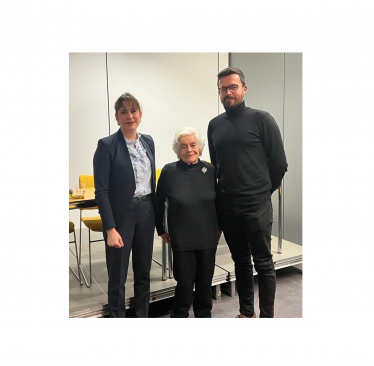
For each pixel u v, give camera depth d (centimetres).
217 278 247
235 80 187
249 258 209
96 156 184
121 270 191
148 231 195
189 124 427
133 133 190
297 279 289
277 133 188
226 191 194
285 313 230
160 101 409
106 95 389
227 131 192
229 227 199
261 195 192
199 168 194
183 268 192
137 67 398
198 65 425
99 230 246
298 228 324
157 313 237
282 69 330
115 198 185
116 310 196
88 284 243
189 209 188
